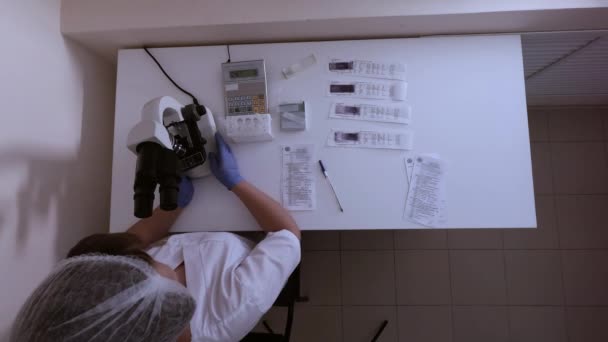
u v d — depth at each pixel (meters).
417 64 1.18
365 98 1.17
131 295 0.57
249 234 1.45
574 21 1.11
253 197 1.08
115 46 1.25
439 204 1.12
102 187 1.35
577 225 1.84
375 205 1.13
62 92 1.14
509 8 1.05
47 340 0.52
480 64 1.17
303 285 1.79
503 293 1.79
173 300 0.62
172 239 1.02
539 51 1.34
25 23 1.00
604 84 1.64
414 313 1.77
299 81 1.19
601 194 1.87
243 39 1.23
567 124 1.93
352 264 1.80
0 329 0.92
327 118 1.17
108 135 1.39
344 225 1.12
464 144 1.14
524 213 1.10
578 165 1.89
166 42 1.23
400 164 1.14
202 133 1.12
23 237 0.99
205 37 1.21
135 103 1.20
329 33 1.20
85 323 0.54
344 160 1.15
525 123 1.14
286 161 1.16
